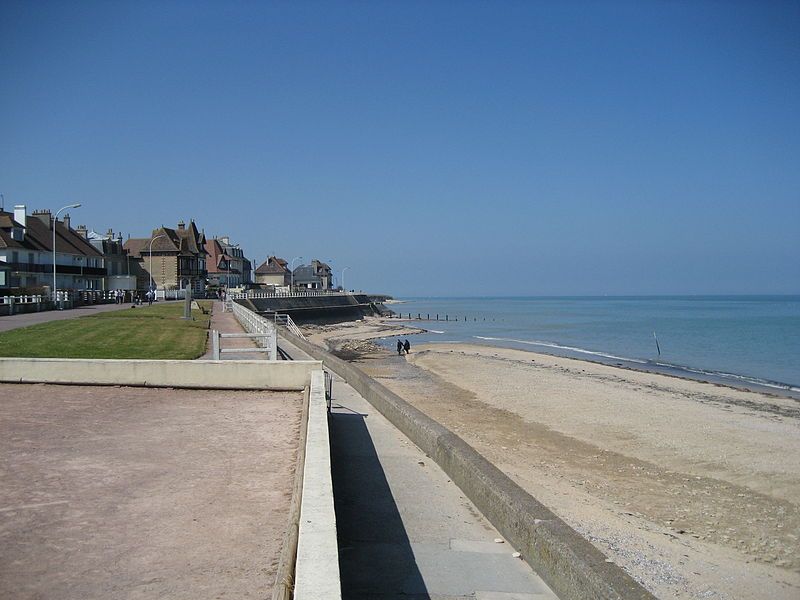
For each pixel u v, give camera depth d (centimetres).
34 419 1105
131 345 2336
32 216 7194
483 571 559
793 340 6128
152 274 9662
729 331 7369
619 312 13962
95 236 9138
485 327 9112
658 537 992
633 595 415
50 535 584
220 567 520
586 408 2327
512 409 2272
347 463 911
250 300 7319
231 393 1398
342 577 545
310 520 469
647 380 3225
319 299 10312
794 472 1501
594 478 1391
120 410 1196
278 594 386
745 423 2111
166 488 728
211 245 12144
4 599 459
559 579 507
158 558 536
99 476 773
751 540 1034
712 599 768
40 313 4269
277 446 930
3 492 707
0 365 1470
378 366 3806
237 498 695
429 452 950
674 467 1530
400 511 713
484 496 702
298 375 1431
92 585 484
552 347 5616
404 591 520
